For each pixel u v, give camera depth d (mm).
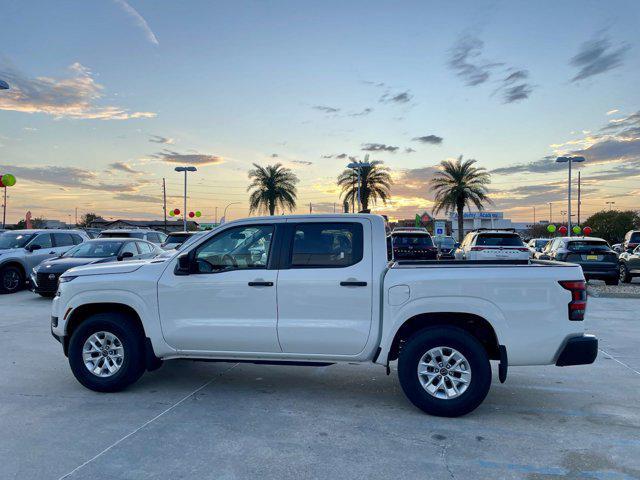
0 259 13695
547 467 3660
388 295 4727
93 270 5430
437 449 3953
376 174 40781
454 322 4848
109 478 3447
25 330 8578
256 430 4309
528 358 4578
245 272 5047
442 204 38531
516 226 97188
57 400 5055
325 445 4012
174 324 5141
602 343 7750
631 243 18297
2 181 15938
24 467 3594
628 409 4898
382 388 5543
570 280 4574
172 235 18109
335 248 4996
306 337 4887
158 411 4758
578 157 33438
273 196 40188
